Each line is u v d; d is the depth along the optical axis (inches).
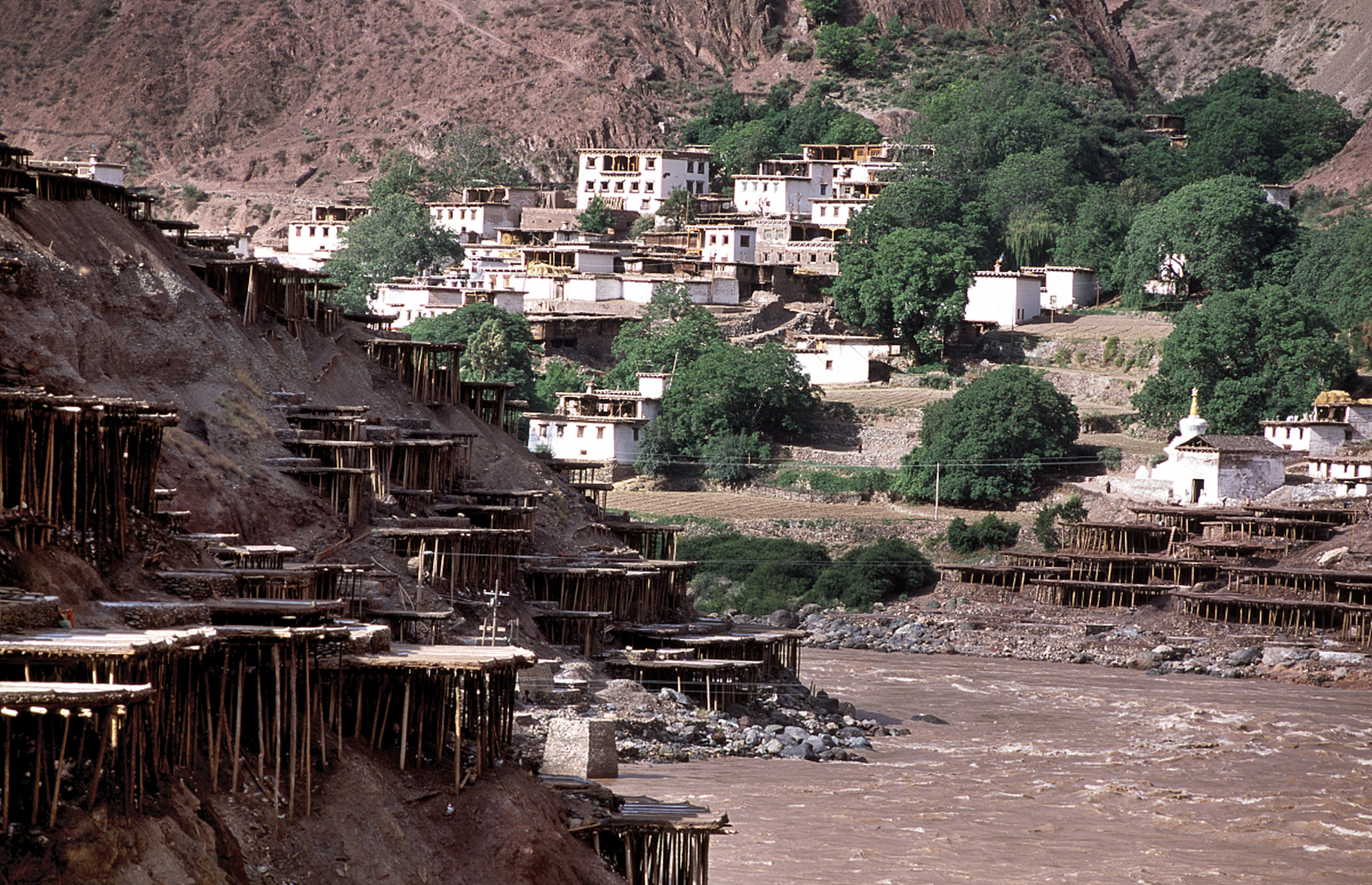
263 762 3868.1
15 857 3186.5
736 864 5511.8
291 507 7529.5
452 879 3993.6
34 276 7081.7
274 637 3887.8
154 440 4766.2
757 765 7514.8
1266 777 7682.1
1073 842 6171.3
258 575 4950.8
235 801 3752.5
